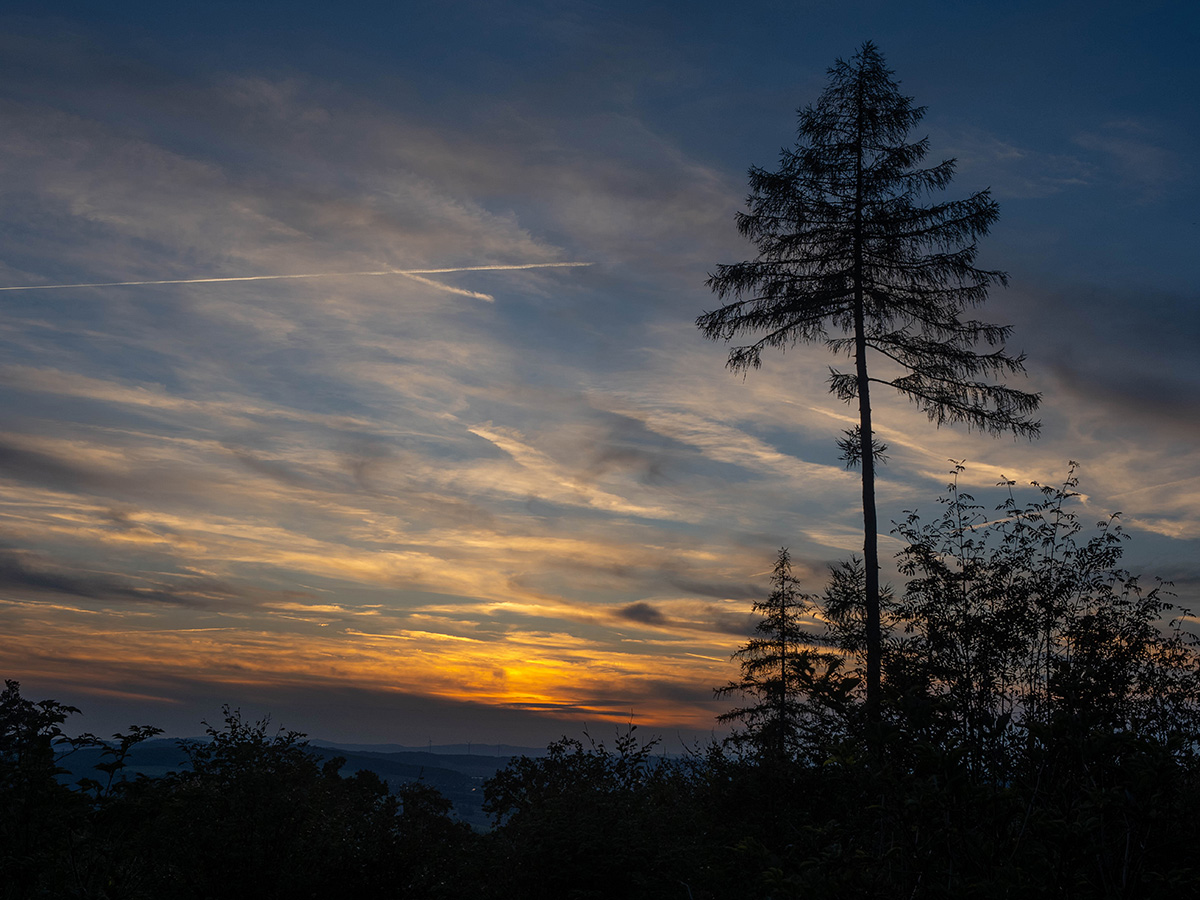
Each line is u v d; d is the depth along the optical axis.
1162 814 4.07
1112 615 9.00
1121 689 8.19
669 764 15.46
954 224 18.83
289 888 10.89
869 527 16.92
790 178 19.77
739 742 13.12
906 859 4.32
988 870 4.08
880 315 19.16
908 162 19.55
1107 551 9.62
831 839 5.02
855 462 17.70
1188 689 8.23
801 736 8.59
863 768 5.00
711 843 10.78
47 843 8.86
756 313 19.70
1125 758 4.31
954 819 4.26
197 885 10.56
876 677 11.15
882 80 19.98
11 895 8.52
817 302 19.02
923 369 18.53
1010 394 18.17
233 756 12.23
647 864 11.00
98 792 9.72
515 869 11.53
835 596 14.86
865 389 18.23
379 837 12.15
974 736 5.48
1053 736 4.62
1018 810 4.23
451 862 12.65
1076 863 3.93
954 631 9.59
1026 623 9.16
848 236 19.58
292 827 11.55
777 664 24.77
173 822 10.76
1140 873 4.04
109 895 8.99
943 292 19.02
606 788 14.27
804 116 20.20
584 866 11.02
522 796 15.48
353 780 15.68
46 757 9.16
